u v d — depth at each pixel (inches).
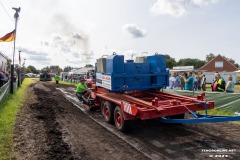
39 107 423.2
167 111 240.2
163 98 306.7
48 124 303.0
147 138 254.4
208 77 1844.2
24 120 314.3
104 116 333.7
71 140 244.4
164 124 309.4
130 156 203.9
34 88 879.7
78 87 448.1
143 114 228.5
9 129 263.0
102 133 272.4
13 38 621.9
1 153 197.9
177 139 250.4
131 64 303.9
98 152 212.7
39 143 228.7
